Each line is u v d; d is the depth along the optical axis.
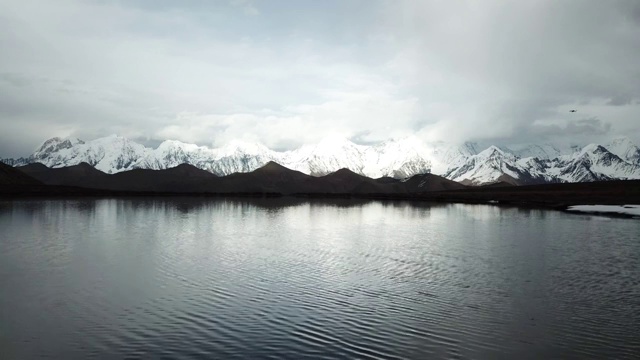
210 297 26.00
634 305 24.48
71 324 21.28
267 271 33.53
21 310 23.47
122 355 17.75
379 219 88.75
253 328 20.77
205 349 18.34
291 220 85.06
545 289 28.03
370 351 18.19
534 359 17.47
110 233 57.50
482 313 23.08
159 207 124.69
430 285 29.14
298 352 18.06
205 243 48.94
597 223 73.00
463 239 53.38
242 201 193.75
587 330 20.59
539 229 64.25
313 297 26.08
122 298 25.73
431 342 19.12
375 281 30.28
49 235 54.56
